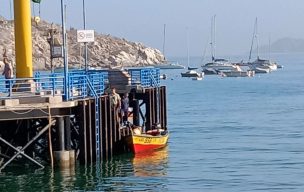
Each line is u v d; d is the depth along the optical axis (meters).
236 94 124.12
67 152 36.81
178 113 87.31
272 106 96.56
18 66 40.38
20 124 37.91
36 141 38.09
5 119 34.91
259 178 38.06
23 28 40.31
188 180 37.41
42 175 36.62
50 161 36.91
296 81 167.25
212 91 133.88
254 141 56.19
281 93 124.31
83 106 37.34
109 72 49.03
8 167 38.00
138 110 49.34
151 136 45.69
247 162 44.03
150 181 36.88
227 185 36.12
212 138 58.41
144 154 45.25
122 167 40.31
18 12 40.34
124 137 43.91
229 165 42.72
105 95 41.06
